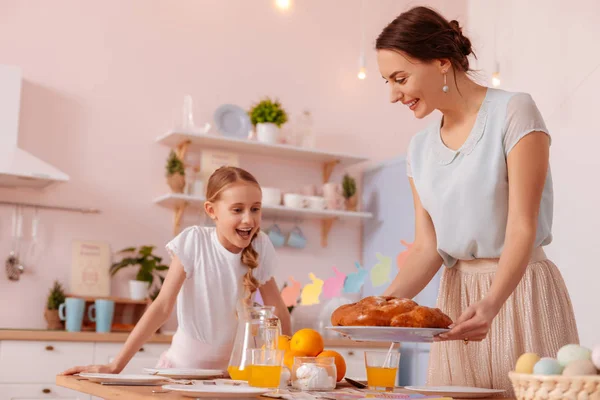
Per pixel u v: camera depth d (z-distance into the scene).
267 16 4.23
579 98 3.65
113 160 3.77
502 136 1.51
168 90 3.92
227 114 3.93
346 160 4.19
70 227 3.64
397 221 4.07
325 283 3.91
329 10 4.41
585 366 0.93
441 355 1.61
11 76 3.35
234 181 1.94
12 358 2.97
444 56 1.53
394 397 1.15
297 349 1.54
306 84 4.28
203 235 2.02
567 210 3.63
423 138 1.72
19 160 3.25
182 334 2.02
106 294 3.63
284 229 4.13
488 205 1.53
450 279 1.65
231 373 1.50
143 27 3.91
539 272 1.51
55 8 3.73
